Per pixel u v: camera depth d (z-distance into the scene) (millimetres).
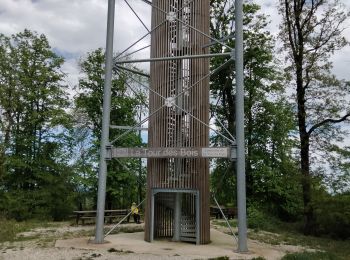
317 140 20938
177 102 14977
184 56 14328
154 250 12820
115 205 29562
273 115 25562
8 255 11570
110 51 15523
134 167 26547
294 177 20703
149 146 15266
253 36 25516
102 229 14477
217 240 15664
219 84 26109
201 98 14867
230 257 11992
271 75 25609
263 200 25297
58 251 12383
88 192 28094
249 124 25828
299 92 21438
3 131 26469
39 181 27094
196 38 15336
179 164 14531
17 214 25094
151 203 14836
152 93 15602
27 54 27078
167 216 15680
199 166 14523
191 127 14766
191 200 14906
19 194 25812
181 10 15586
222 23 26281
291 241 17078
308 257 12172
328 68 20719
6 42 27016
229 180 25359
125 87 27344
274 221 23547
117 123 26875
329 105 20625
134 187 28578
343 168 19188
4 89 26234
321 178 19688
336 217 18125
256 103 26016
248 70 26234
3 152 25516
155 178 14789
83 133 28344
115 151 14820
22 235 16672
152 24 16109
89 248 13062
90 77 26703
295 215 25578
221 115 26562
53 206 26812
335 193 18766
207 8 15781
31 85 27047
